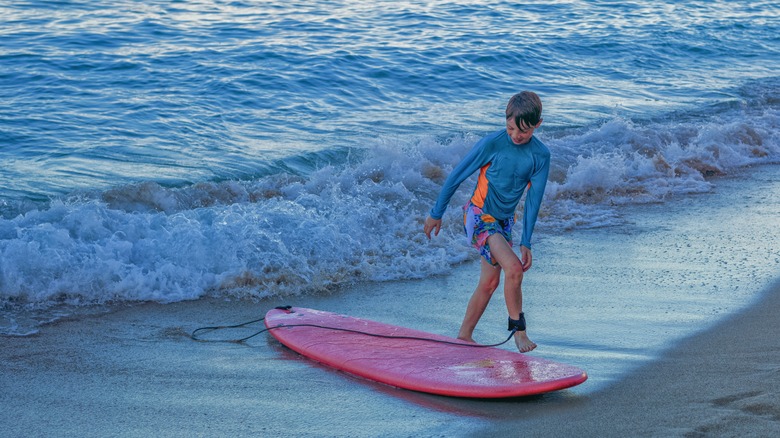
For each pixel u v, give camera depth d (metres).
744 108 13.30
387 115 11.93
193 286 6.02
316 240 6.75
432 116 11.97
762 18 22.50
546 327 5.16
